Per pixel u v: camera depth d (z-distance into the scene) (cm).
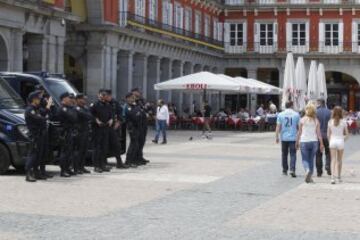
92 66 5400
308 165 2236
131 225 1431
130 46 5866
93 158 2491
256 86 5597
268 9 8388
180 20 7094
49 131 2309
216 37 8338
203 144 4050
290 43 8394
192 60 7431
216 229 1399
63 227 1403
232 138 4762
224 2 8469
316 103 2542
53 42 4547
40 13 4300
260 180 2272
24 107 2422
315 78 5634
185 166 2694
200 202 1758
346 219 1538
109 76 5481
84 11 5353
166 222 1471
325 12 8362
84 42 5419
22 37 4253
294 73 5159
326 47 8356
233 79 5469
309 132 2244
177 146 3838
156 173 2431
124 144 2748
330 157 2492
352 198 1881
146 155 3203
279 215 1580
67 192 1909
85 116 2378
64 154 2305
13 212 1571
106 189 1983
